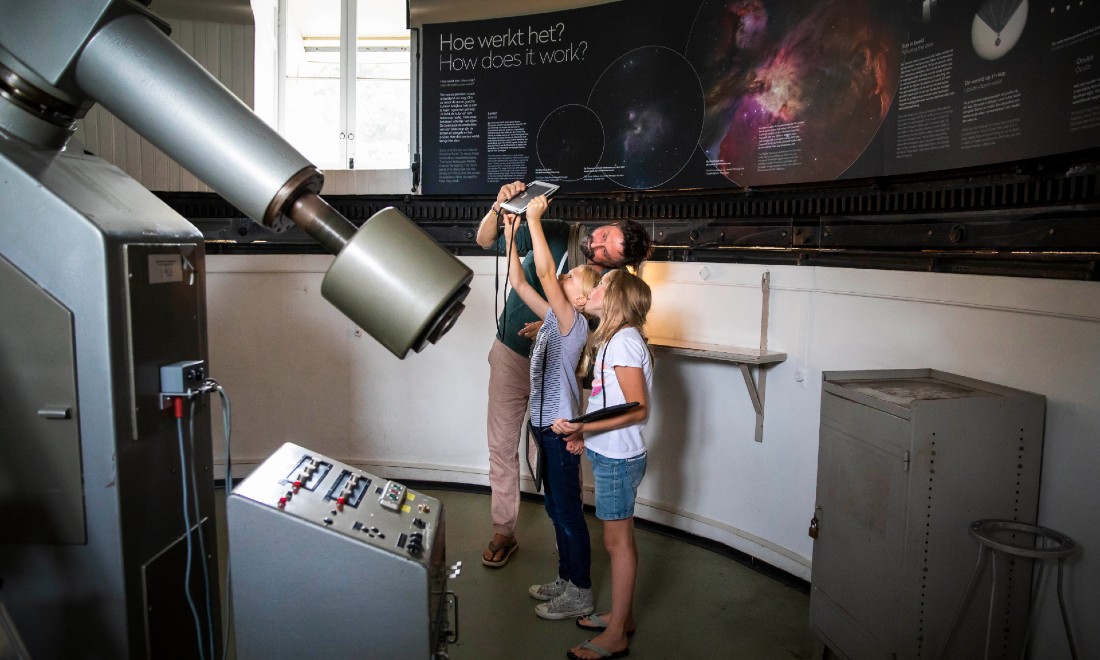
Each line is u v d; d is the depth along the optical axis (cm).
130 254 133
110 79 123
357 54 414
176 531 154
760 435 305
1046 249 194
